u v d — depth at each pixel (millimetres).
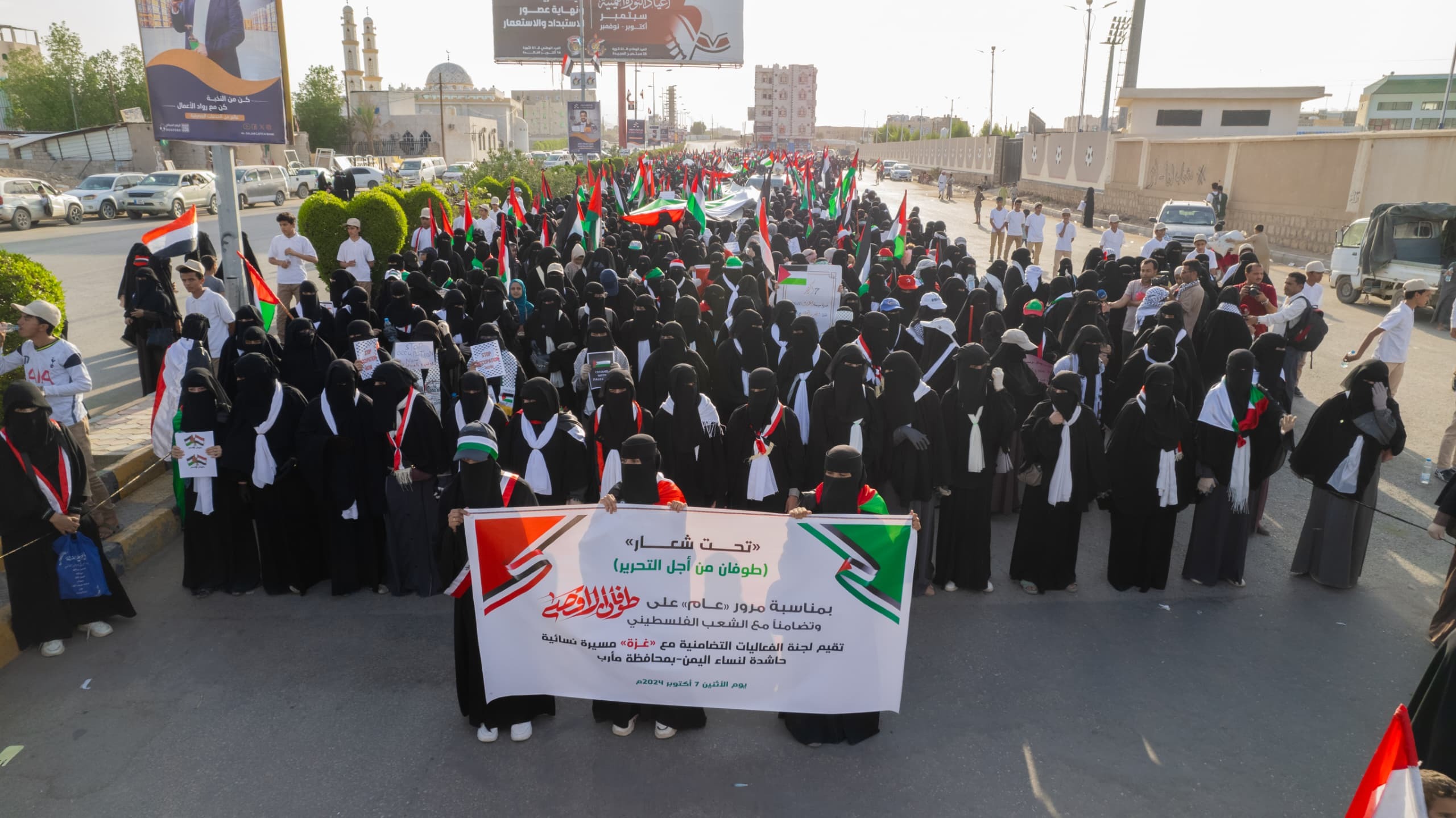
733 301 10109
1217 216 28062
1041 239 21797
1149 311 9578
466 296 10477
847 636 4406
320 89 66125
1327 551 6234
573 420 5766
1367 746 4590
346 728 4664
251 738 4578
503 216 11711
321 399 5781
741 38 46500
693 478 6086
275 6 10367
